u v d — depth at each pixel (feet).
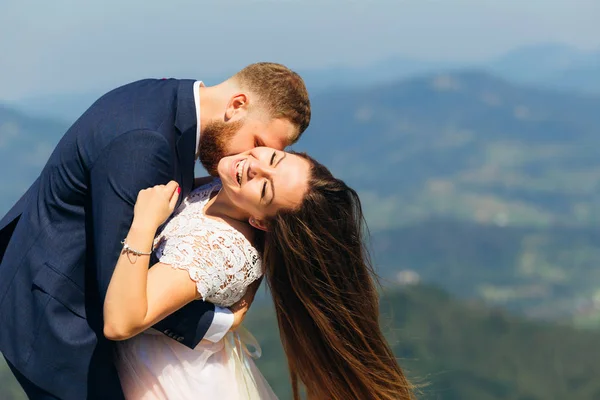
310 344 10.56
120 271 8.62
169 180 9.21
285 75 10.16
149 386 9.84
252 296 10.37
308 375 10.81
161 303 8.91
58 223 9.25
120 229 8.82
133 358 9.87
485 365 164.14
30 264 9.16
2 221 9.79
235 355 10.28
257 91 9.99
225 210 10.02
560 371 170.30
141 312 8.64
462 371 155.53
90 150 8.97
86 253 9.23
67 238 9.20
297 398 10.96
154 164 8.96
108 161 8.87
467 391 148.87
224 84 10.13
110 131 8.97
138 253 8.63
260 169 9.75
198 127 9.66
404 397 10.94
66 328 9.05
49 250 9.16
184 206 10.18
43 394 9.08
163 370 9.81
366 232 10.46
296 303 10.41
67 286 9.11
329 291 10.21
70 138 9.23
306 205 9.87
